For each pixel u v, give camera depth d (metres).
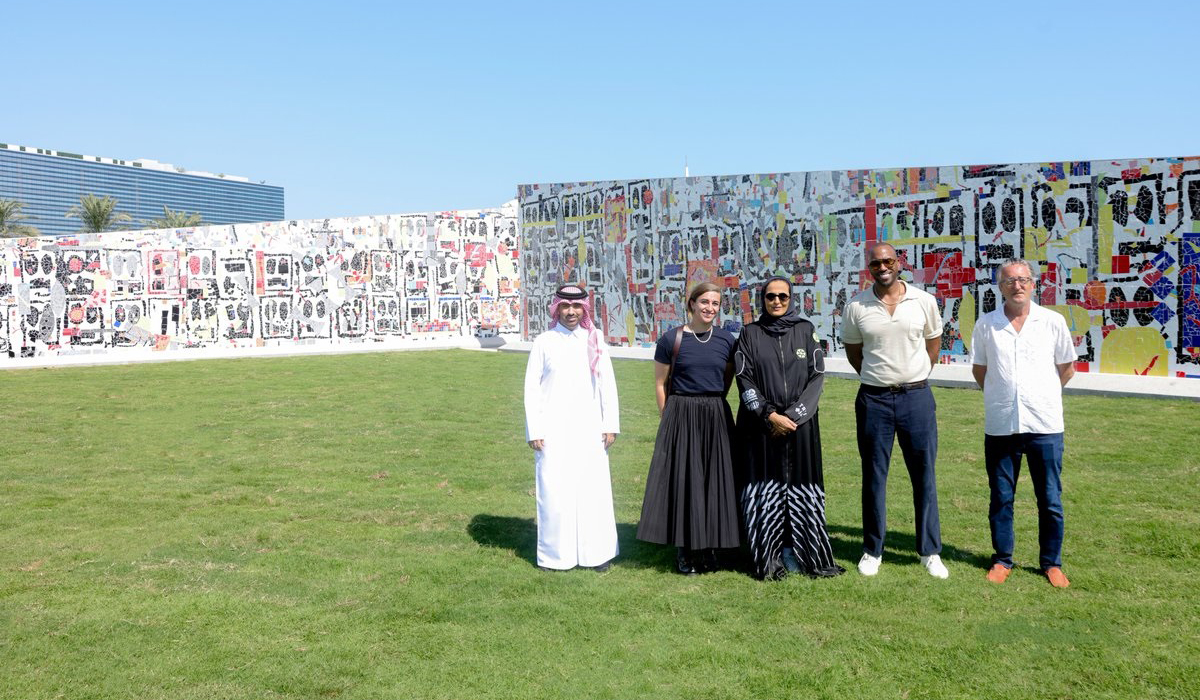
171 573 4.96
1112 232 13.83
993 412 4.79
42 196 189.88
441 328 26.67
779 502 4.88
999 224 14.88
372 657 3.82
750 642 3.97
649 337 20.17
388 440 9.48
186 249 23.50
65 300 22.25
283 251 24.62
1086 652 3.82
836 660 3.77
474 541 5.67
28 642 3.95
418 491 7.12
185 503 6.73
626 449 8.91
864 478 4.94
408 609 4.39
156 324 23.19
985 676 3.60
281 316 24.59
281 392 13.81
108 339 22.67
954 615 4.27
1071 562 5.04
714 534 4.90
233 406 12.25
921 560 5.06
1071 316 14.22
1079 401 11.60
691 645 3.93
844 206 16.72
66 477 7.70
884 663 3.73
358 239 25.53
